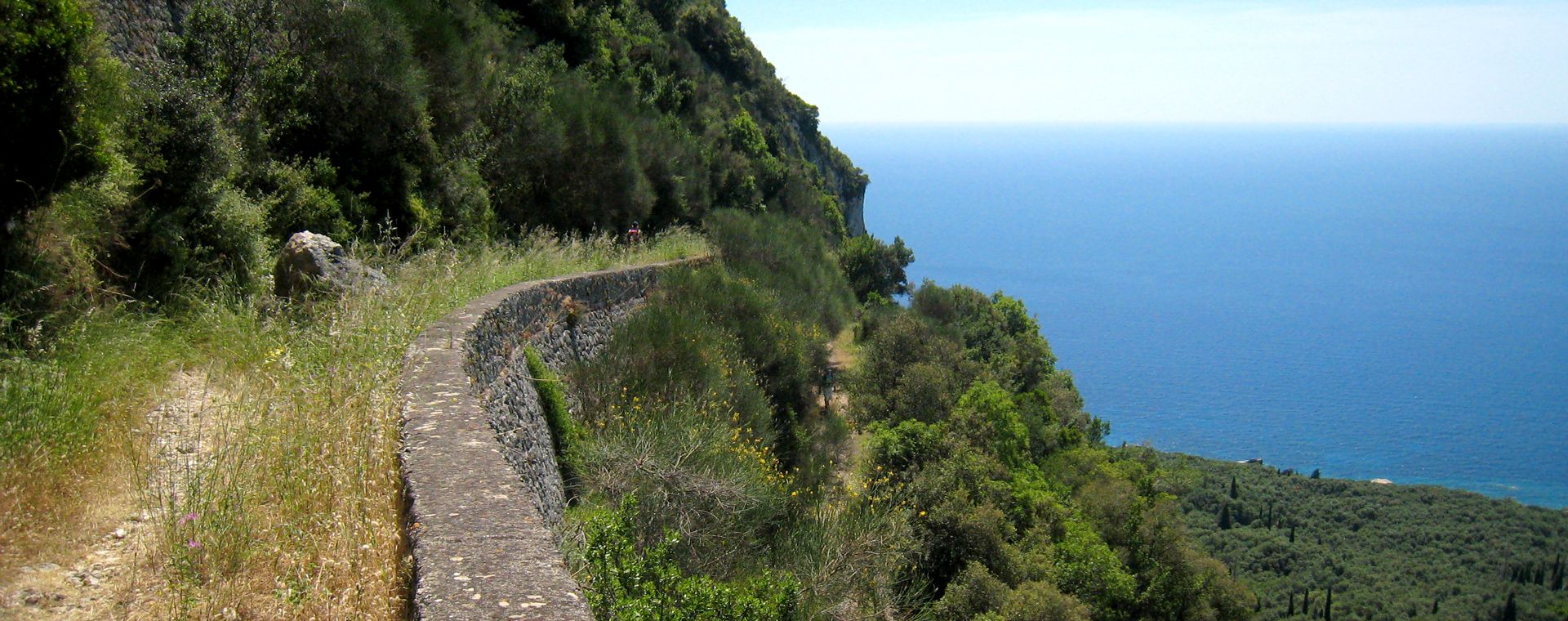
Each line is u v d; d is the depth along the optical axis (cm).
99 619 304
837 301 2702
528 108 2031
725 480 931
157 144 839
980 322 3984
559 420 913
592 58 3147
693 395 1175
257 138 1143
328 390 497
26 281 568
